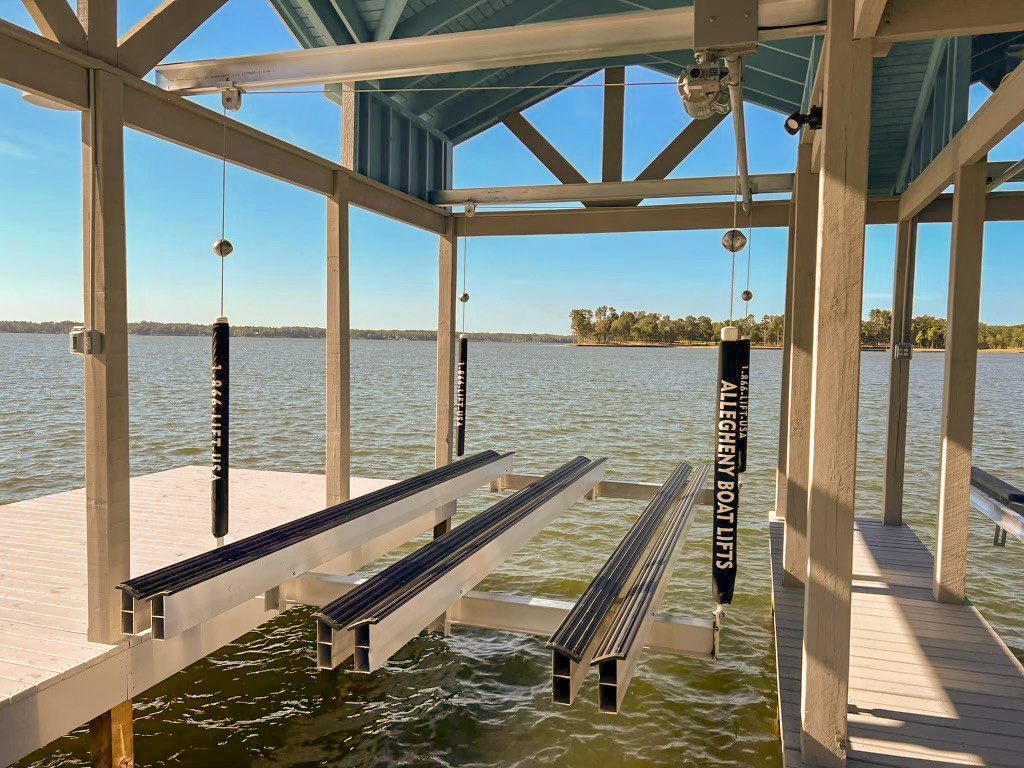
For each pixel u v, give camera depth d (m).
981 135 3.71
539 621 3.57
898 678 3.59
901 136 6.02
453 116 7.37
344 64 3.98
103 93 3.30
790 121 3.08
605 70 7.00
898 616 4.42
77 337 3.28
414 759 4.00
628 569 3.79
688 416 23.44
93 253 3.32
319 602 3.98
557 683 2.69
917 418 25.80
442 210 7.44
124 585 3.05
